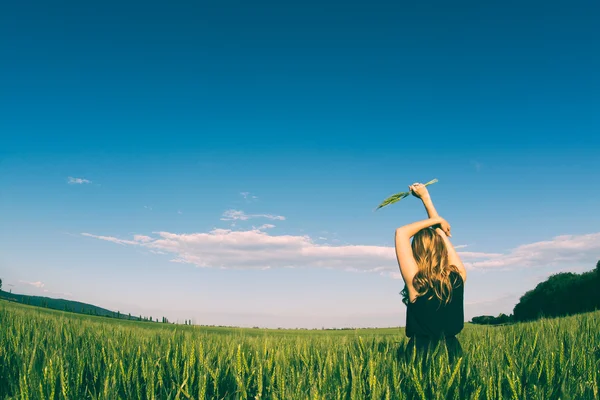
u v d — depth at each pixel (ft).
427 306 10.62
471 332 17.61
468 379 8.63
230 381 9.83
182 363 10.91
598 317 19.77
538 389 7.84
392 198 12.60
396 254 11.29
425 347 10.51
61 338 14.71
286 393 8.30
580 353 10.41
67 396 8.20
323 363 11.40
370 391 8.22
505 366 9.25
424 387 8.27
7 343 12.82
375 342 13.71
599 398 7.79
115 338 15.07
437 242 10.99
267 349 12.71
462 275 11.51
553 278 175.42
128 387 8.98
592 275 155.84
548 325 17.69
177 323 15.66
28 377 8.27
